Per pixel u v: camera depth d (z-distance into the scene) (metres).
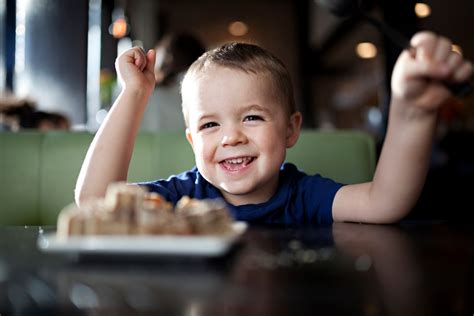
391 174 0.83
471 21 3.56
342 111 6.78
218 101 0.94
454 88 0.62
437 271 0.40
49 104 2.56
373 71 5.71
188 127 1.06
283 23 7.77
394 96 0.75
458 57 0.56
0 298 0.33
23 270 0.40
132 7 5.60
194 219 0.48
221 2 7.70
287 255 0.47
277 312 0.28
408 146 0.80
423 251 0.50
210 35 7.72
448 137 3.37
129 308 0.29
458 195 2.89
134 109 0.91
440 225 0.78
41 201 1.46
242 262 0.44
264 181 0.95
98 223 0.45
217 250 0.42
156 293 0.33
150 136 1.47
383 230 0.70
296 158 1.42
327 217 0.98
